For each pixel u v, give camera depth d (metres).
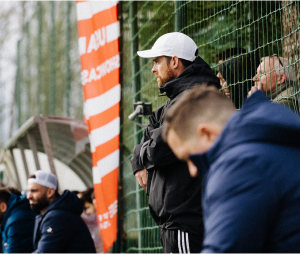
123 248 6.89
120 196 7.04
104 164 6.62
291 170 1.69
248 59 4.64
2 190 6.79
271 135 1.75
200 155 1.86
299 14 4.34
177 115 1.93
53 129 9.70
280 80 4.04
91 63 6.82
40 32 22.06
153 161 3.60
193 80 3.77
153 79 6.44
